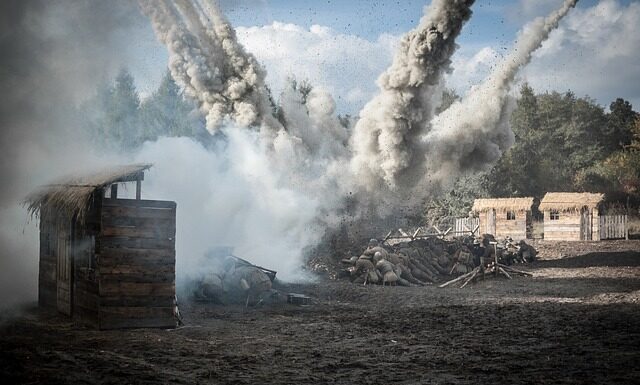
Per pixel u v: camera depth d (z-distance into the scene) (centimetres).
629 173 6962
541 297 2219
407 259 2844
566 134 7581
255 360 1262
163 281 1600
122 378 1102
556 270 3133
